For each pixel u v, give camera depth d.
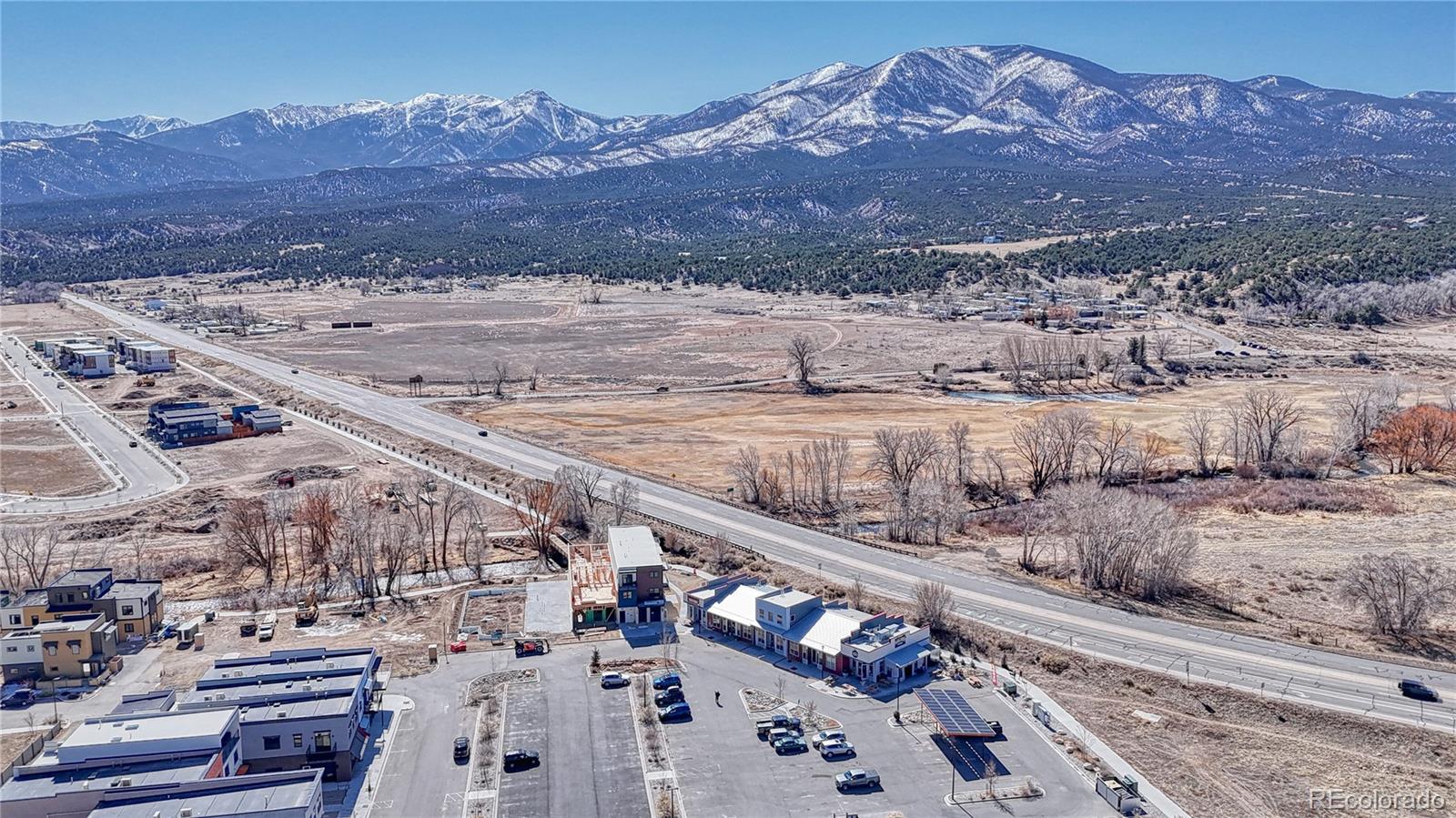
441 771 102.19
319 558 163.00
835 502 196.62
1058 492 177.75
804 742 106.12
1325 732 107.81
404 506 188.25
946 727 105.12
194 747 95.06
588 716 112.56
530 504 180.50
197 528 183.00
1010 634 131.12
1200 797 97.38
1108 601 142.38
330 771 101.12
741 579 145.25
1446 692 114.25
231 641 133.75
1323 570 153.75
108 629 126.50
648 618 139.12
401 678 122.31
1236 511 187.50
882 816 93.94
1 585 155.38
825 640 125.25
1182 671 120.12
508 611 143.12
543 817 94.38
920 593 135.12
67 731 109.50
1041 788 98.31
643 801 96.69
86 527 181.62
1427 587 131.25
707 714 113.00
